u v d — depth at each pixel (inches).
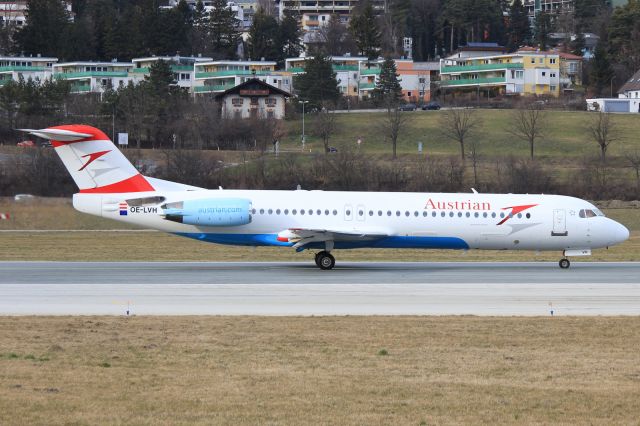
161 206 6417.3
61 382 2883.9
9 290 5073.8
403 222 6609.3
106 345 3496.6
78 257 7308.1
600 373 3117.6
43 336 3663.9
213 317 4180.6
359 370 3120.1
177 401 2669.8
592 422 2518.5
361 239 6471.5
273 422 2469.2
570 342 3671.3
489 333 3848.4
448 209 6663.4
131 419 2481.5
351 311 4431.6
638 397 2785.4
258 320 4109.3
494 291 5182.1
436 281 5679.1
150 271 6190.9
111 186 6466.5
